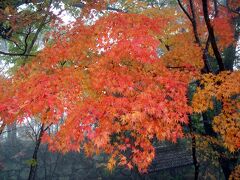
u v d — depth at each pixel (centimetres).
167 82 584
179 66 807
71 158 1802
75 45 614
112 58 569
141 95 516
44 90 523
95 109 495
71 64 650
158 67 653
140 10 1009
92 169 1803
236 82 643
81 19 748
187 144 1483
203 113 980
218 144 897
